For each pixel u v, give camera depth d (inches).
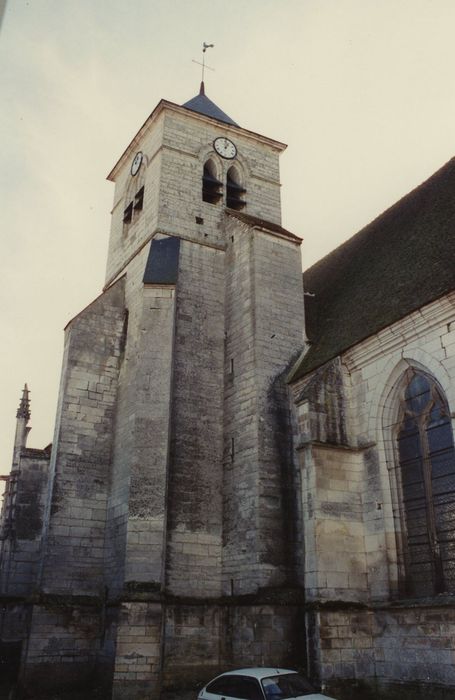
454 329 627.5
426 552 630.5
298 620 714.8
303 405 724.7
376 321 734.5
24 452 1201.4
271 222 1135.6
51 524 857.5
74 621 819.4
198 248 999.6
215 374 908.0
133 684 664.4
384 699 609.9
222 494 834.8
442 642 569.6
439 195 885.8
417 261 773.3
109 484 913.5
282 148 1208.8
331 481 692.7
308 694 479.5
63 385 938.7
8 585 1099.9
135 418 799.7
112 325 1010.7
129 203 1167.6
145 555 725.9
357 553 676.1
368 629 643.5
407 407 688.4
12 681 877.8
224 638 747.4
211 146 1125.7
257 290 900.0
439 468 634.2
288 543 757.3
